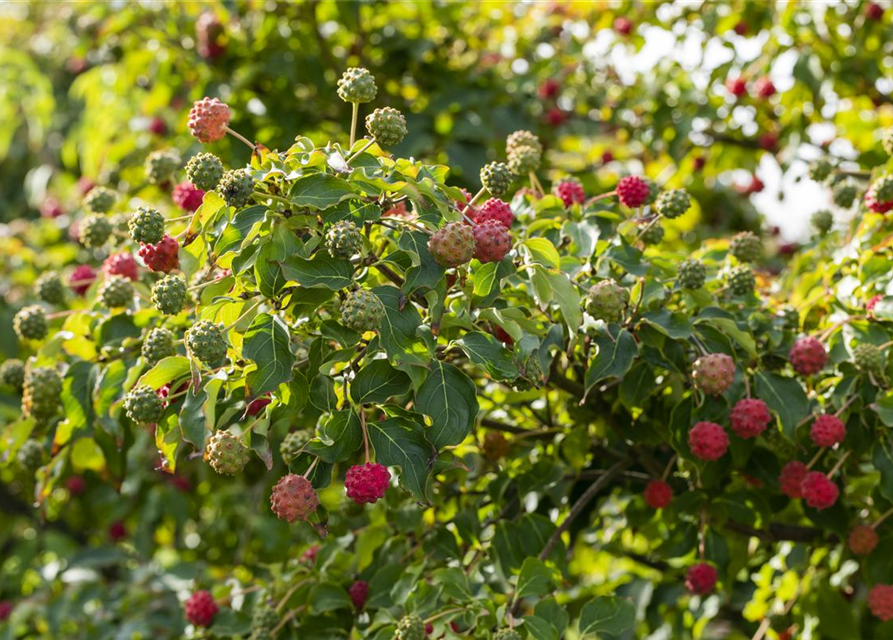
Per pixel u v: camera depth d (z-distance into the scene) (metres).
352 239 1.84
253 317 1.93
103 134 5.21
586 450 2.72
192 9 4.70
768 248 5.73
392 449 1.88
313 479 1.93
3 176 7.58
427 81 4.66
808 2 4.35
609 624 2.30
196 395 1.94
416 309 1.88
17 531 5.88
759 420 2.30
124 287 2.55
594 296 2.15
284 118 4.42
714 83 4.55
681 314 2.29
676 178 5.17
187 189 2.59
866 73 4.35
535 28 5.25
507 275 1.98
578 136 5.07
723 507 2.69
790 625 3.36
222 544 4.79
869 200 2.76
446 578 2.28
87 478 4.99
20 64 6.44
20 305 4.66
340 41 4.61
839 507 2.64
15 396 4.57
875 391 2.41
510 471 2.78
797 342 2.45
